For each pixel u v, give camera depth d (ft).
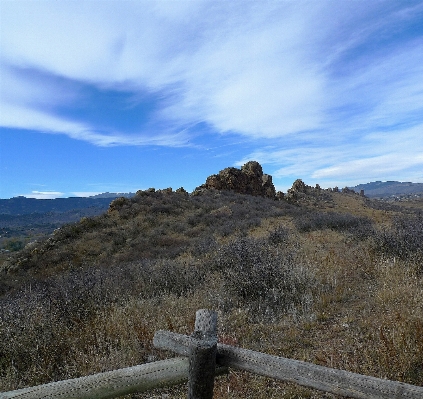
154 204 86.74
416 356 10.93
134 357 13.10
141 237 65.31
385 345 11.34
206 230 65.57
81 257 58.75
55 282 29.17
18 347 13.84
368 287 19.66
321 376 6.09
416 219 34.88
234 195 107.86
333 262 24.99
